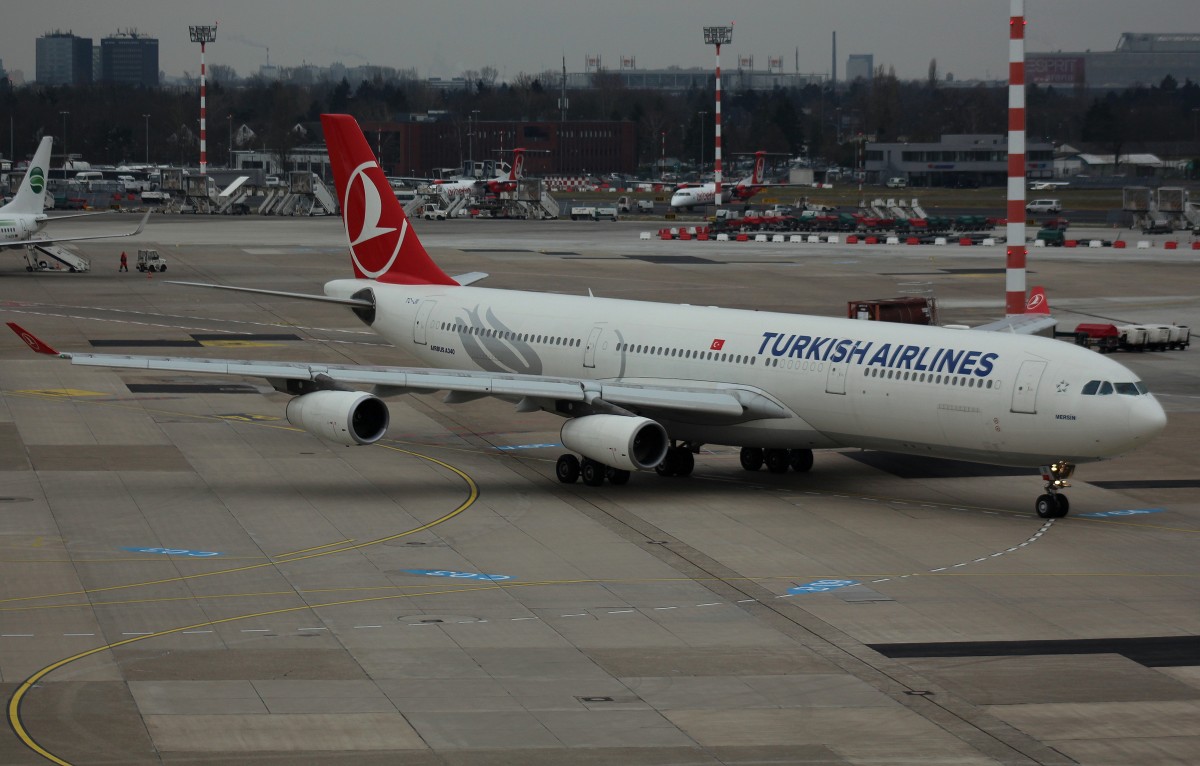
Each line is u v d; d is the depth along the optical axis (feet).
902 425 340.80
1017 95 602.85
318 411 345.10
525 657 233.35
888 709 211.61
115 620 249.34
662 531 321.52
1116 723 206.69
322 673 223.30
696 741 197.98
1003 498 360.07
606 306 409.90
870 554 303.48
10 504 336.29
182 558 292.20
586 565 292.20
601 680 222.69
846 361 348.18
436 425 454.81
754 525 328.29
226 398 490.49
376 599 265.34
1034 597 272.31
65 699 209.46
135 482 362.53
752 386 364.58
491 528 322.34
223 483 364.17
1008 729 203.92
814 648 240.32
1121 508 350.23
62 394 489.67
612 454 342.85
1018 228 615.16
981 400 325.62
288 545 304.30
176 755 189.16
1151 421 309.63
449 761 189.37
